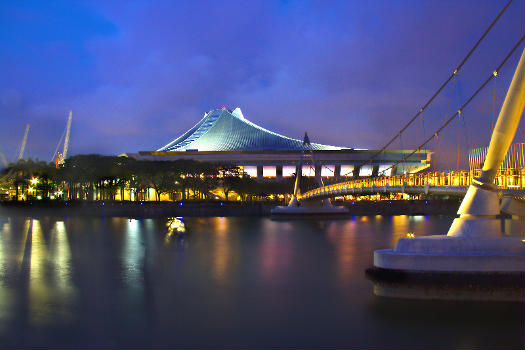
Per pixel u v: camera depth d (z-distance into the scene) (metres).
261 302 30.36
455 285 25.67
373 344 23.16
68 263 45.03
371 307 27.70
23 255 50.56
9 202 132.12
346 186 76.50
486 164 27.39
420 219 111.44
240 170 142.88
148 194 150.50
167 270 41.28
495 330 23.88
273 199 146.50
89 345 23.56
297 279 36.97
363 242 63.53
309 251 54.09
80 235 72.25
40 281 36.50
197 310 28.81
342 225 92.06
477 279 25.53
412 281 26.12
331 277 37.59
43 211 121.69
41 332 25.22
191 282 36.16
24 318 27.30
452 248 26.42
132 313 28.23
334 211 104.50
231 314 27.97
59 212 120.19
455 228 27.78
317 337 24.30
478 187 27.50
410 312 26.16
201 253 52.25
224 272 40.22
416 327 24.58
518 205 36.94
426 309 26.06
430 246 26.70
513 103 26.52
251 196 142.00
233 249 55.91
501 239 26.30
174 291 33.34
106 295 32.16
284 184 142.12
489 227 27.16
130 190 138.38
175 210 116.06
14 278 37.66
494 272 25.55
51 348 23.27
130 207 115.81
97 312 28.33
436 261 25.97
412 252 26.94
